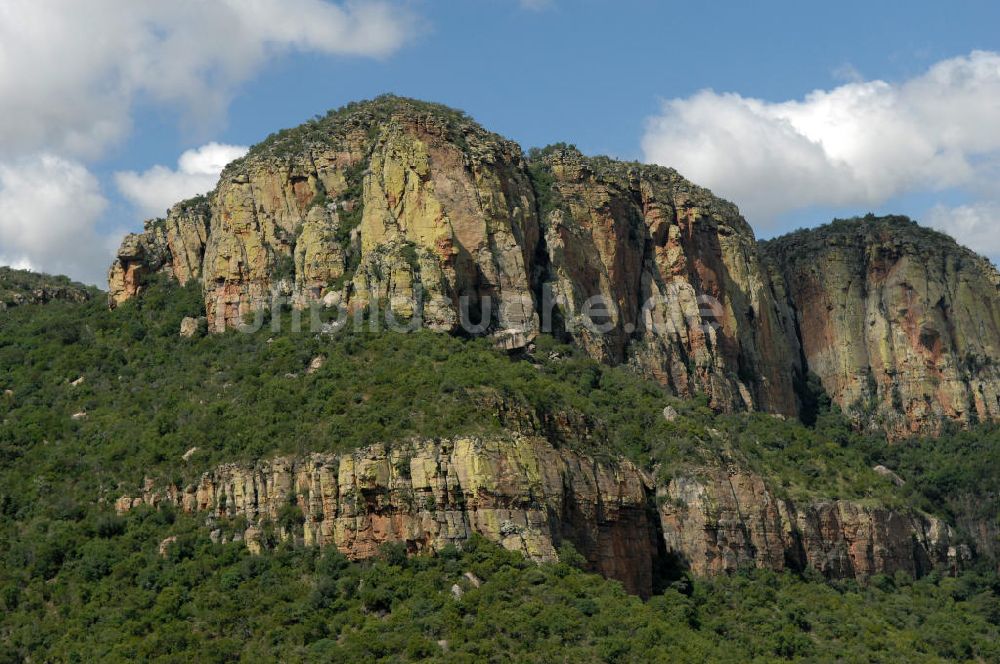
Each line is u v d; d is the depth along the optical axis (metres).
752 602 152.50
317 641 121.75
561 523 138.38
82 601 132.50
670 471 161.25
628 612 128.88
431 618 122.75
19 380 172.62
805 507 174.62
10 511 145.50
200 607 128.12
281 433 143.50
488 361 154.38
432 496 132.38
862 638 153.25
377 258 164.12
